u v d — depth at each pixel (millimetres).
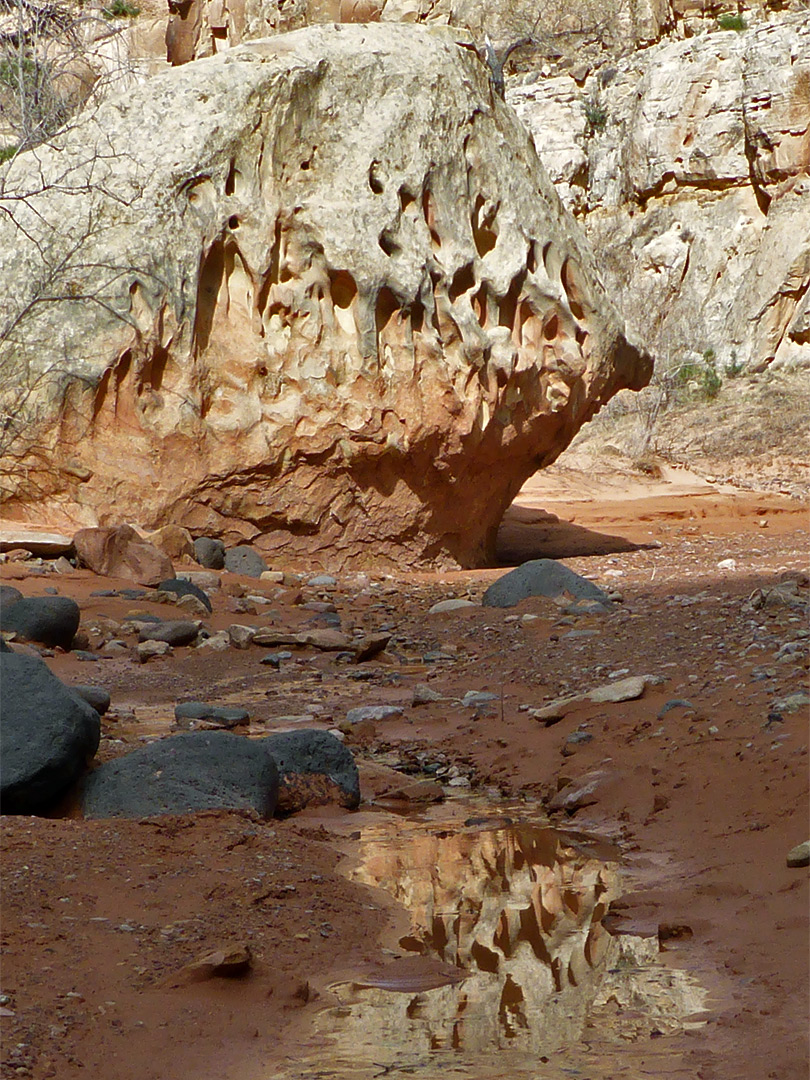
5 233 13758
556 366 15984
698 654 7746
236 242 13984
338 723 7293
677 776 5504
